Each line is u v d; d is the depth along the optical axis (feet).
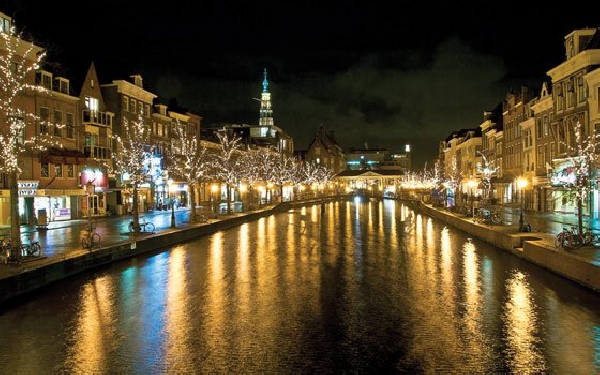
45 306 56.75
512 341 43.75
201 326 48.55
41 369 38.40
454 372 36.99
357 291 63.46
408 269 79.56
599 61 134.62
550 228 114.42
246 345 43.04
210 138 296.71
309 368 37.83
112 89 193.47
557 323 49.01
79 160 153.89
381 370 37.37
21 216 141.08
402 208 288.30
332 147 556.10
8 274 60.85
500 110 261.65
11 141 81.82
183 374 37.04
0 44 125.29
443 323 49.14
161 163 209.36
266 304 56.85
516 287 65.41
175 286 66.95
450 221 164.76
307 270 78.79
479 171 276.00
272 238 127.34
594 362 38.83
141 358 40.32
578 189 83.82
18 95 135.74
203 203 270.46
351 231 147.02
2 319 51.70
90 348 42.75
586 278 64.13
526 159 196.65
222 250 103.24
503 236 101.45
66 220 155.22
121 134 192.54
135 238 100.63
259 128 431.02
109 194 187.83
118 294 62.44
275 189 368.27
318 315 52.11
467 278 71.82
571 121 145.18
